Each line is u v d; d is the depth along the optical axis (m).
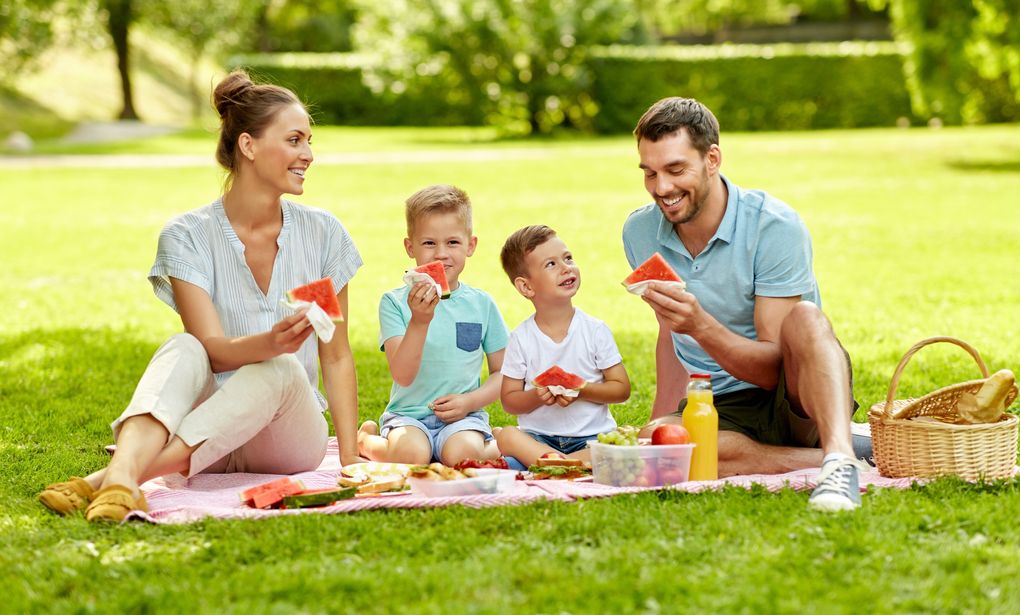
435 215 5.41
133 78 45.50
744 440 4.68
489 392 5.32
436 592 3.34
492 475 4.43
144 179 24.42
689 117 4.65
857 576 3.40
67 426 6.25
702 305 4.95
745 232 4.82
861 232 16.02
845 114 38.62
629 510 4.06
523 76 35.69
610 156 28.53
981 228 16.09
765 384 4.70
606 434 4.75
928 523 3.85
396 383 5.45
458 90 36.31
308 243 5.08
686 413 4.55
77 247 15.59
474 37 34.91
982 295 10.98
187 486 4.71
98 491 4.12
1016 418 4.51
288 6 54.19
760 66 38.53
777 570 3.47
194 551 3.74
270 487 4.29
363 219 18.30
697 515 4.00
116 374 7.85
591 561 3.54
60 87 41.31
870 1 27.64
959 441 4.40
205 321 4.73
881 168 24.64
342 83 40.56
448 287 4.95
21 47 34.66
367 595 3.32
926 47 25.48
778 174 23.80
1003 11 24.17
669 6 58.75
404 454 5.15
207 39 40.56
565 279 5.18
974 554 3.54
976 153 27.03
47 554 3.73
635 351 8.60
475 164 26.84
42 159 28.23
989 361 7.76
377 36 37.00
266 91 4.83
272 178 4.82
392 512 4.17
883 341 8.77
